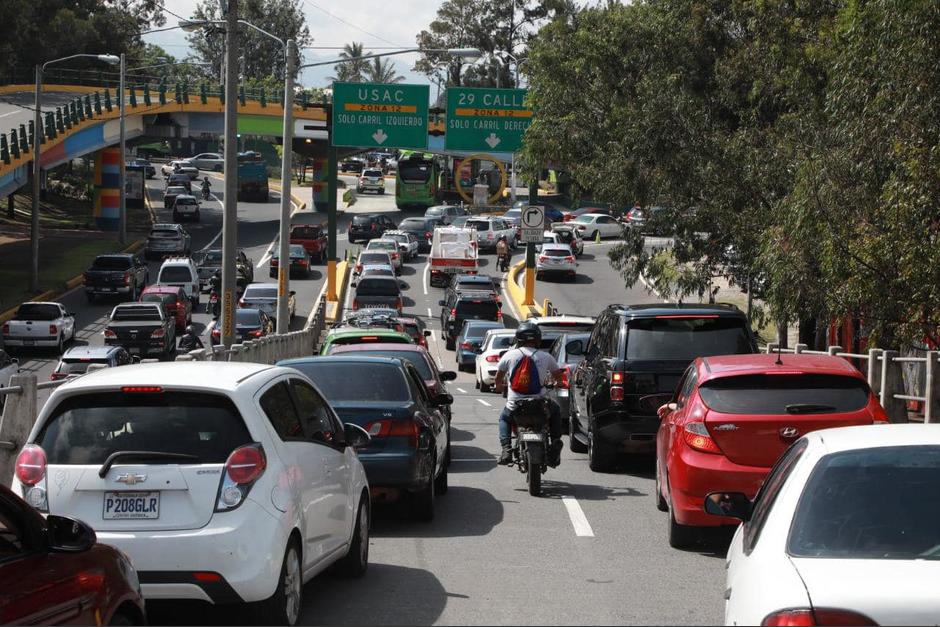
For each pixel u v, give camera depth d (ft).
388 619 62.75
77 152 552.82
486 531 90.27
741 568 40.65
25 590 38.14
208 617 63.31
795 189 143.64
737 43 229.66
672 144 222.89
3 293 413.59
